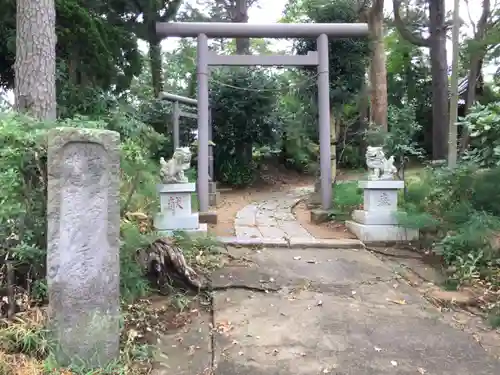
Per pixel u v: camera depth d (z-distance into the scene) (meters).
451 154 6.67
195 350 2.88
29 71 4.72
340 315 3.49
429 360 2.79
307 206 8.97
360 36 7.45
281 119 13.23
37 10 4.75
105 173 2.56
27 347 2.51
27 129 3.07
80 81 6.90
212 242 5.08
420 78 16.91
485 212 5.12
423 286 4.27
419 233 5.77
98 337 2.53
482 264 4.54
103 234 2.56
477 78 13.41
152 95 12.09
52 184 2.50
